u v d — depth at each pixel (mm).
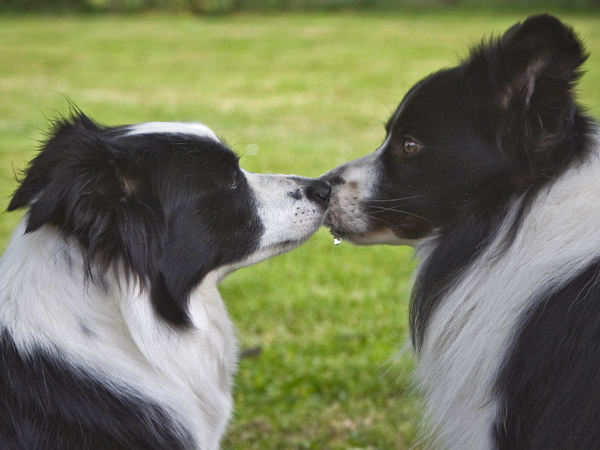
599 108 3754
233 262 1520
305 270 2221
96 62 6684
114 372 1418
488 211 1470
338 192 1567
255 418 1770
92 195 1390
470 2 10289
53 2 10180
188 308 1466
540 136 1436
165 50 7371
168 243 1453
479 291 1464
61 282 1410
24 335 1399
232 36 8234
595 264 1405
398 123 1523
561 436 1387
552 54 1422
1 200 2770
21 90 5383
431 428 1521
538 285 1426
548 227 1433
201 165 1476
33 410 1391
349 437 1729
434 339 1499
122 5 10156
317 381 1838
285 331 1991
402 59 6637
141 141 1453
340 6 10523
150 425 1425
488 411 1442
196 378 1469
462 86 1487
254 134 4102
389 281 2164
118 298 1426
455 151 1483
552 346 1402
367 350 1922
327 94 5367
